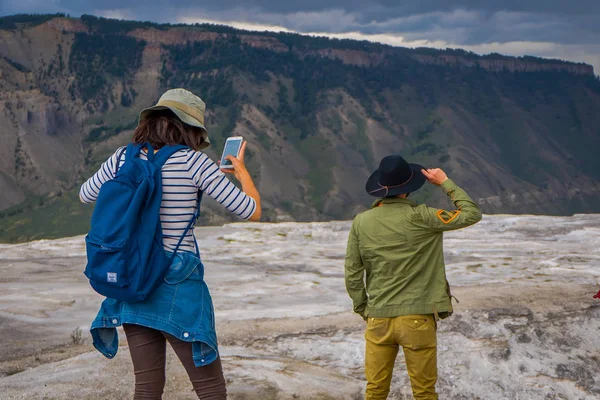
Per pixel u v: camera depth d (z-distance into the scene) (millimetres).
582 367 7027
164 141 3301
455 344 7207
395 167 4531
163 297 3162
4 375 6574
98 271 3027
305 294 11727
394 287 4535
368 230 4578
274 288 12258
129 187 3129
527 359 7066
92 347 7852
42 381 5613
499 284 10789
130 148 3322
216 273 13992
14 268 15023
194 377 3293
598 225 19422
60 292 11844
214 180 3236
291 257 16312
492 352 7082
